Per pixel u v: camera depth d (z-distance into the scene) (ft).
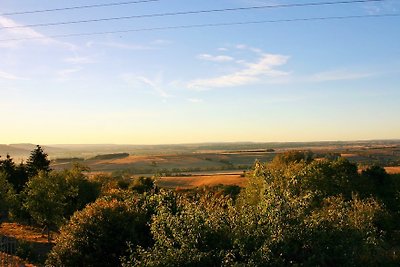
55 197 124.06
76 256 61.93
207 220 39.75
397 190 153.89
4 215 181.57
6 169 221.05
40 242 122.21
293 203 40.16
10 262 76.23
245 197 86.84
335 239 37.91
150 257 37.96
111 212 65.72
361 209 86.69
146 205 68.80
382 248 61.21
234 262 34.99
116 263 61.82
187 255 36.88
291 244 36.35
